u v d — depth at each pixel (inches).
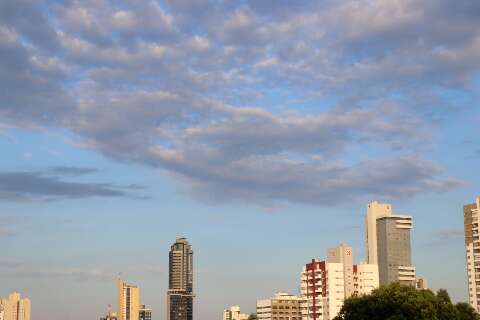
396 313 7844.5
